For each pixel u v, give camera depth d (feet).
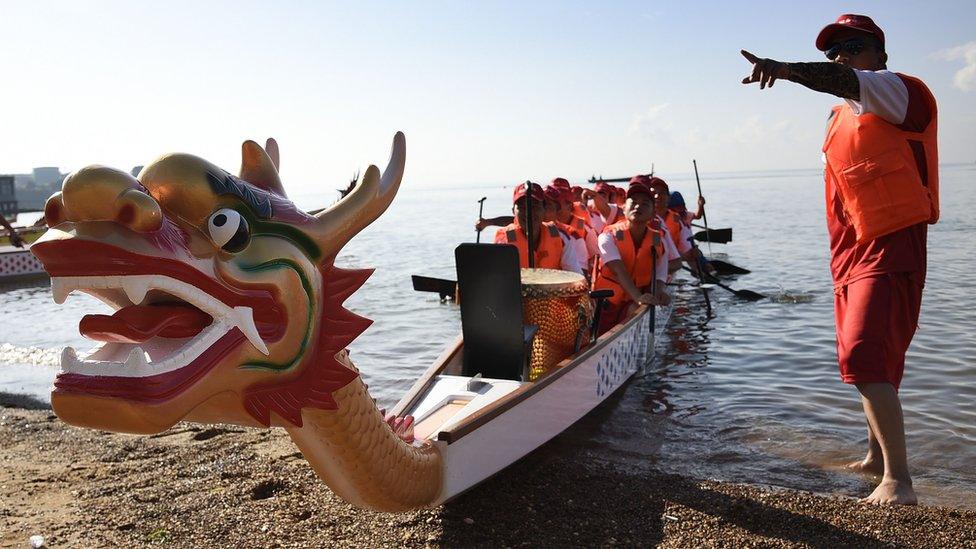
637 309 24.41
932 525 12.97
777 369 25.62
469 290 16.38
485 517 13.38
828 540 12.51
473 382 15.17
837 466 16.56
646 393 22.59
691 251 38.68
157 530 12.95
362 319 8.98
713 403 21.50
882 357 13.76
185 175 7.04
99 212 6.37
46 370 28.37
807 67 12.72
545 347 18.15
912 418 19.65
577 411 18.19
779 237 82.43
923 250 13.91
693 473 16.11
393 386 24.43
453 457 12.53
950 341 28.58
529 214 21.08
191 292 6.91
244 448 17.58
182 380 6.89
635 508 13.94
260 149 8.45
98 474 15.96
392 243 91.66
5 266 60.18
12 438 18.84
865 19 14.39
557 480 15.31
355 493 10.16
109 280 6.39
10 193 110.93
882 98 13.17
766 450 17.61
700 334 31.94
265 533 12.76
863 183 13.69
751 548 12.25
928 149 13.74
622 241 24.66
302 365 8.28
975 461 16.62
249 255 7.53
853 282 14.23
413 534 12.65
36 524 13.28
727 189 348.59
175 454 17.25
